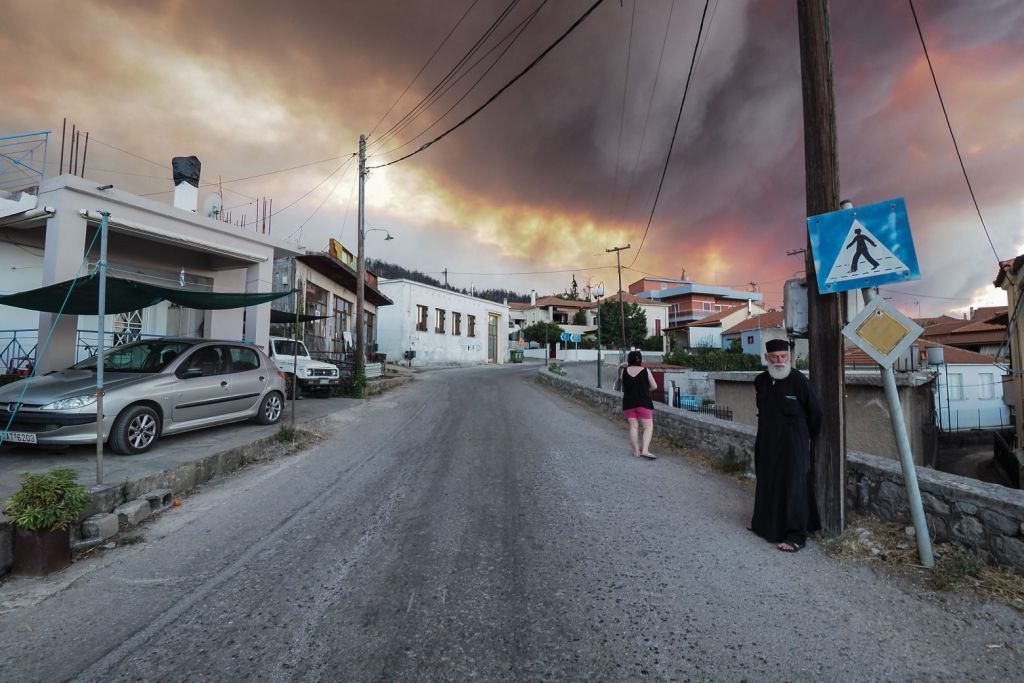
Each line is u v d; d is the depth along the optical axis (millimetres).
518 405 13648
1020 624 2797
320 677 2449
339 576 3559
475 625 2904
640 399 7223
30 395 5879
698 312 60312
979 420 21172
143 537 4352
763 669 2488
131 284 6938
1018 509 3150
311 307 19141
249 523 4672
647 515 4734
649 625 2891
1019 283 13117
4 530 3648
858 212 3855
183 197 11984
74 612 3139
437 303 34625
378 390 16641
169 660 2613
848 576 3459
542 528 4422
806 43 4230
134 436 6281
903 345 3596
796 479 3957
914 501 3531
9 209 8609
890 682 2391
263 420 8727
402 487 5773
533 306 60312
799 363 21531
